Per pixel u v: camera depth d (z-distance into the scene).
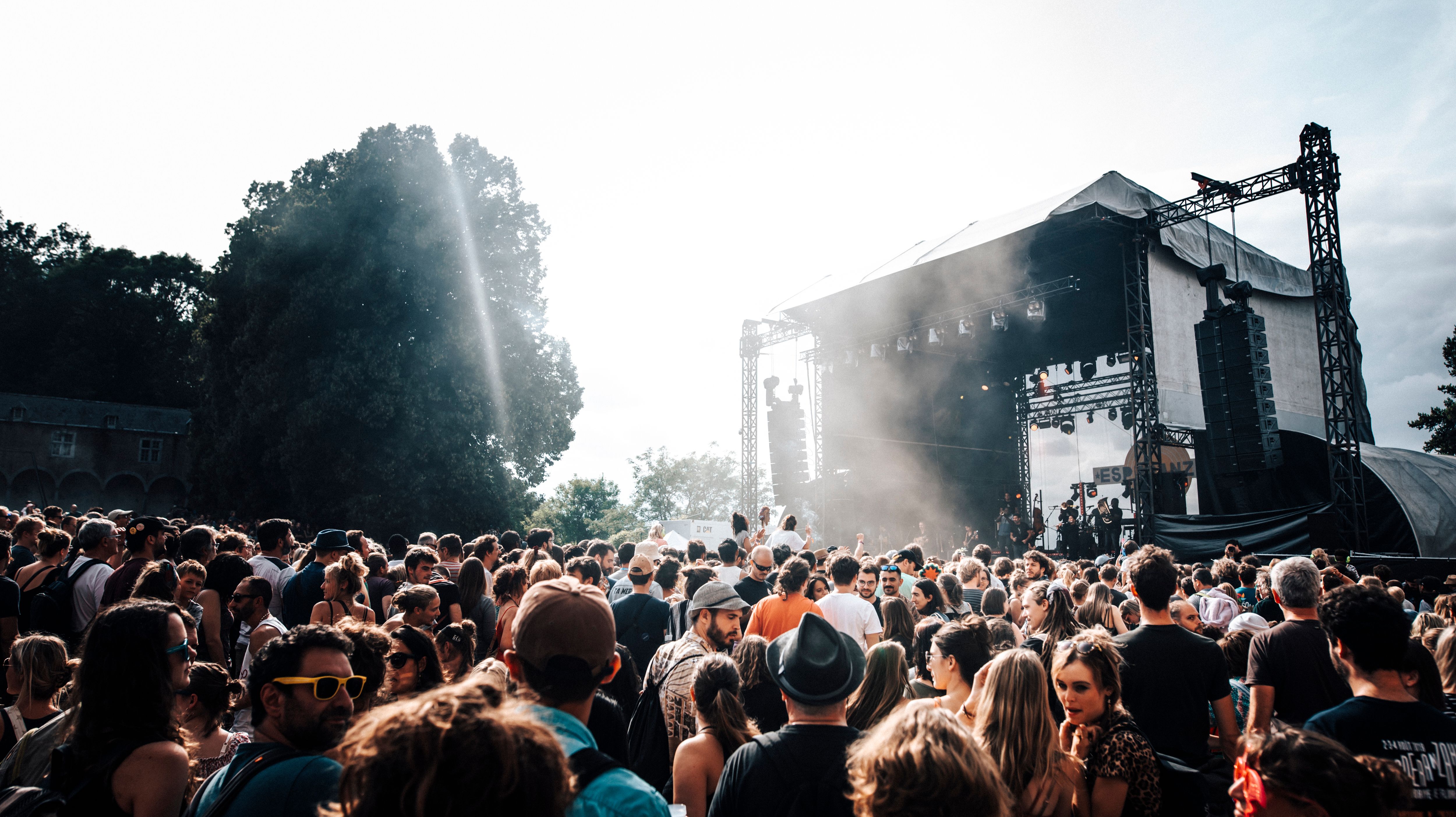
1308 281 22.19
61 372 51.19
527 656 1.96
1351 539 14.85
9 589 5.16
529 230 33.03
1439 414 32.81
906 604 5.44
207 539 6.00
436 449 28.50
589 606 2.01
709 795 3.16
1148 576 3.86
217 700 3.26
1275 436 16.34
